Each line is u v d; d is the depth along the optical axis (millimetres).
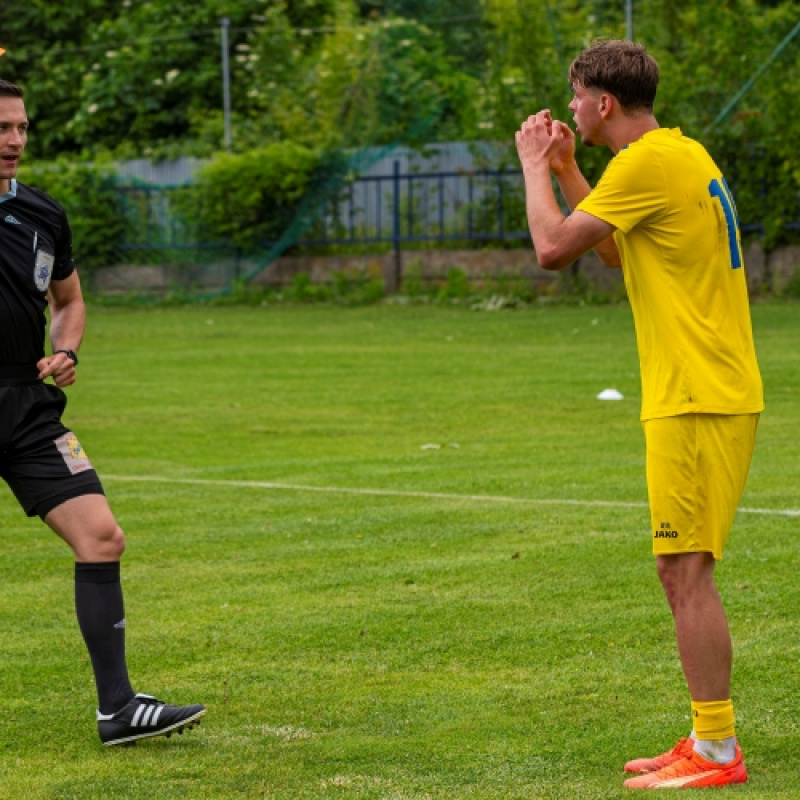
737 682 11531
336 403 29562
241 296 59094
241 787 9469
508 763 9836
